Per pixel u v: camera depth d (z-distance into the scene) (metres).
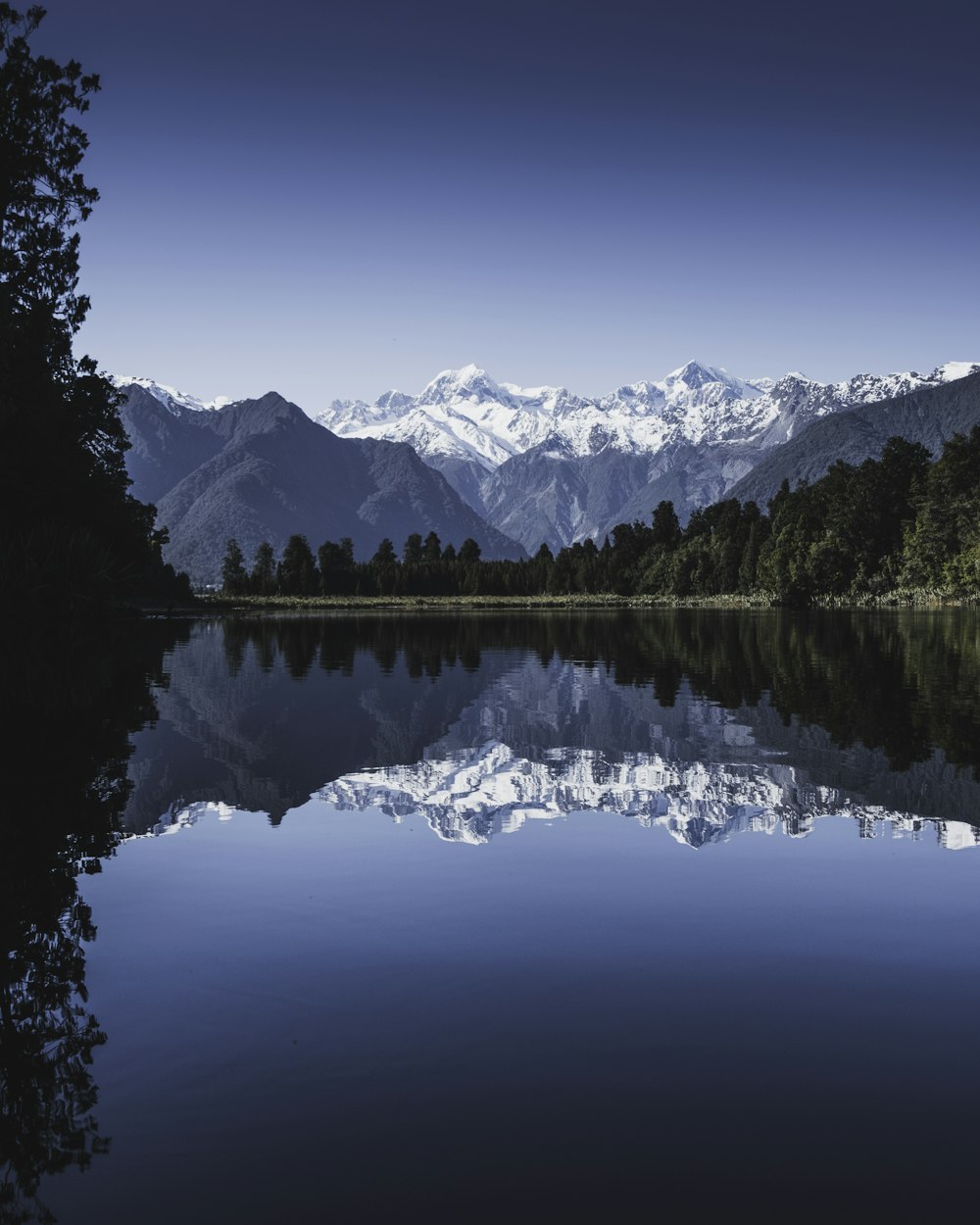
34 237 50.00
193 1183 4.62
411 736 17.81
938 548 123.75
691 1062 5.66
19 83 47.03
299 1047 5.86
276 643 50.41
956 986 6.68
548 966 7.04
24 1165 4.77
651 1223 4.32
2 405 44.72
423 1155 4.82
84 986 6.71
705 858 9.85
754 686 26.41
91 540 46.97
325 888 8.90
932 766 14.40
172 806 12.16
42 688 25.14
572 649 44.62
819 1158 4.77
